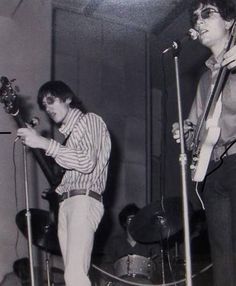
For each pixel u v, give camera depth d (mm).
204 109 2447
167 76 6785
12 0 5441
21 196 5129
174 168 6816
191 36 2412
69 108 2949
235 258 2197
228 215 2301
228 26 2412
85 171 2699
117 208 6438
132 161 6695
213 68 2455
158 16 5562
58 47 6086
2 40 5457
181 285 4410
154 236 4508
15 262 4832
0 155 5160
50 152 2697
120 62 6461
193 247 4910
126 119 6723
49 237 4531
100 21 5926
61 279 4805
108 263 5285
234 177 2227
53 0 5699
